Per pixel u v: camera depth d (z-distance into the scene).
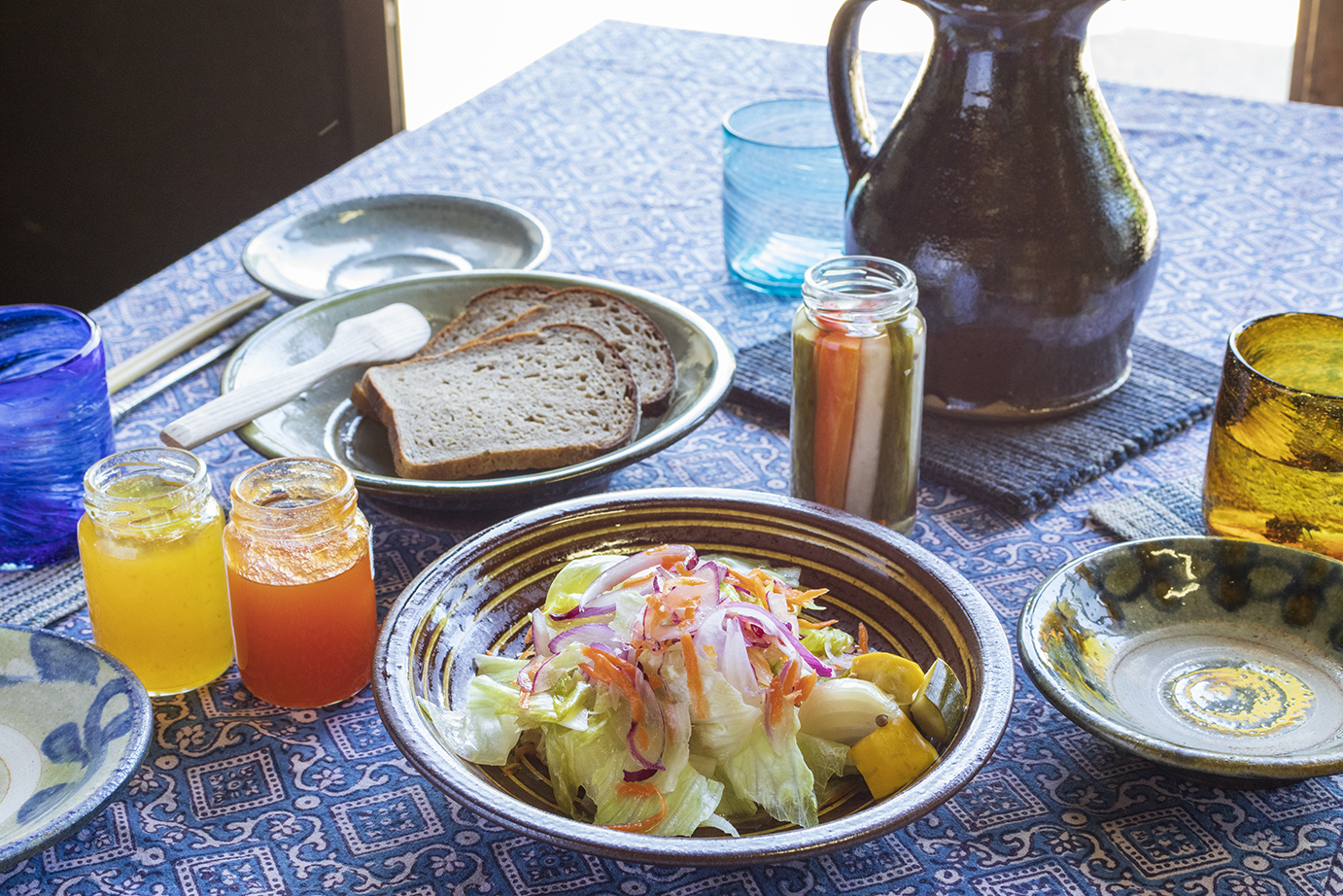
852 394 0.90
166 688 0.84
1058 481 1.03
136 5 2.53
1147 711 0.76
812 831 0.59
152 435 1.11
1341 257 1.42
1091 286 1.04
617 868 0.71
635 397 1.05
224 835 0.73
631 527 0.86
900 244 1.06
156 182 2.73
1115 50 4.17
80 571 0.96
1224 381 0.89
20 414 0.90
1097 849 0.71
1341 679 0.77
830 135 1.43
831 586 0.85
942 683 0.72
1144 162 1.67
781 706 0.71
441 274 1.23
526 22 4.29
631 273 1.44
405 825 0.74
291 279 1.35
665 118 1.86
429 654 0.76
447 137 1.81
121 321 1.32
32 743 0.73
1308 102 2.46
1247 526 0.90
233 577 0.80
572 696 0.72
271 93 2.67
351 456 1.05
